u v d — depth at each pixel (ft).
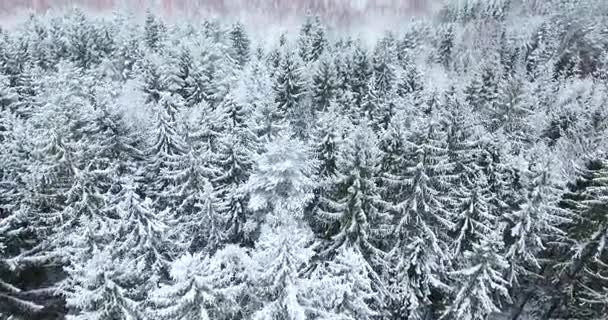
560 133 121.80
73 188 72.13
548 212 81.35
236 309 53.36
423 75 150.10
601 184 81.35
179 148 84.64
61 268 86.17
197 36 187.32
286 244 50.88
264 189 72.23
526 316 95.45
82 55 163.53
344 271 59.47
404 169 80.12
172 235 75.97
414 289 79.66
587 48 223.71
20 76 134.51
